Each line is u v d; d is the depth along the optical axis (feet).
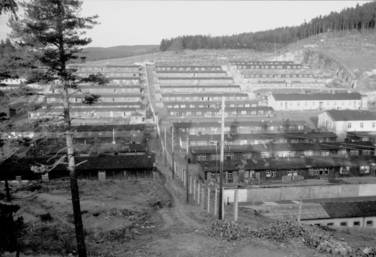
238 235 79.05
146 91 453.99
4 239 63.05
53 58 63.16
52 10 62.18
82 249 71.15
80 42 64.85
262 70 567.18
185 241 78.95
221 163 107.04
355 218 137.18
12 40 61.52
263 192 165.78
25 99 70.54
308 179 210.38
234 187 171.42
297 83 491.31
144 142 256.11
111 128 274.77
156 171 194.90
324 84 499.10
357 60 557.33
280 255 66.64
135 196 153.38
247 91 463.01
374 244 87.71
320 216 135.03
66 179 175.11
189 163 222.89
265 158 216.95
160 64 623.36
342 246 71.15
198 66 566.77
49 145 141.49
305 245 72.84
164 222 114.52
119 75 503.20
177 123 294.05
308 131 294.25
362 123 303.07
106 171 185.16
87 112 319.88
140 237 93.50
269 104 393.70
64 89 66.54
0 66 60.85
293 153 238.68
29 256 69.62
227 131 292.20
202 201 138.62
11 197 81.51
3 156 64.95
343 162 217.36
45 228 98.17
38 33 61.11
